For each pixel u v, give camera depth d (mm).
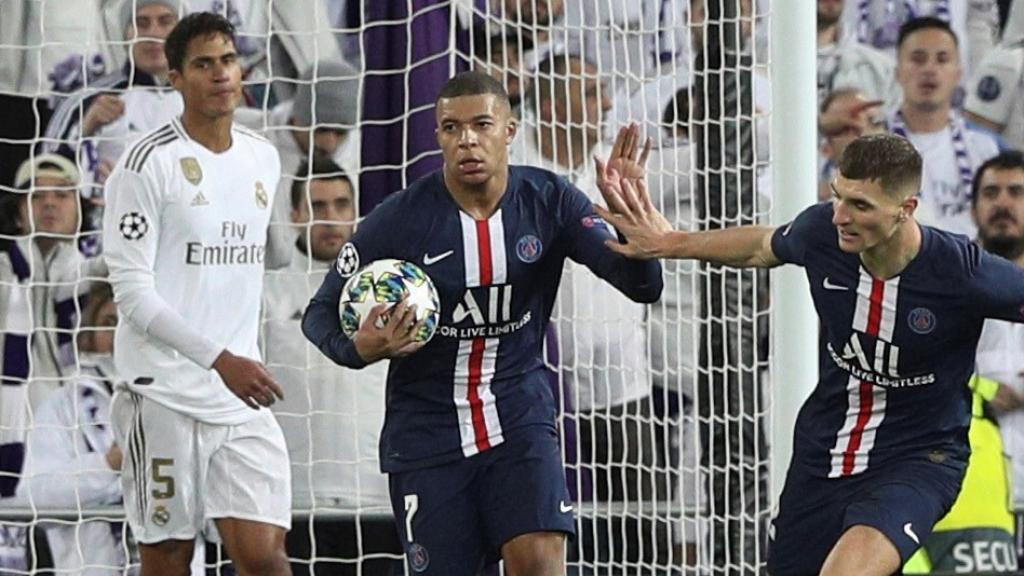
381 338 16719
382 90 25891
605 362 25156
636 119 25594
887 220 16344
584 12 25812
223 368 19000
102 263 26547
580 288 25250
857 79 28359
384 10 25938
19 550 25469
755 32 24172
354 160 26203
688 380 25484
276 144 26469
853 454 17750
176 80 19734
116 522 25578
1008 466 27203
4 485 25766
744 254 17734
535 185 18188
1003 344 27547
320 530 25328
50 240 26500
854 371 17578
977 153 28250
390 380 18344
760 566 24266
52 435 26078
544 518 17641
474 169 17297
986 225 28188
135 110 26734
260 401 19016
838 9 28516
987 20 28562
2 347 26156
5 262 26375
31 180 26438
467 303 17781
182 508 19906
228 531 19953
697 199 24734
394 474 18312
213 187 19719
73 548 25562
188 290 19719
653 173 25344
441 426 18016
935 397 17484
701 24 24031
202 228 19641
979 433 25750
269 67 26219
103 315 26469
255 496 19922
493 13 25562
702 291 24984
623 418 24609
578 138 25469
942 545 25328
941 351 17188
